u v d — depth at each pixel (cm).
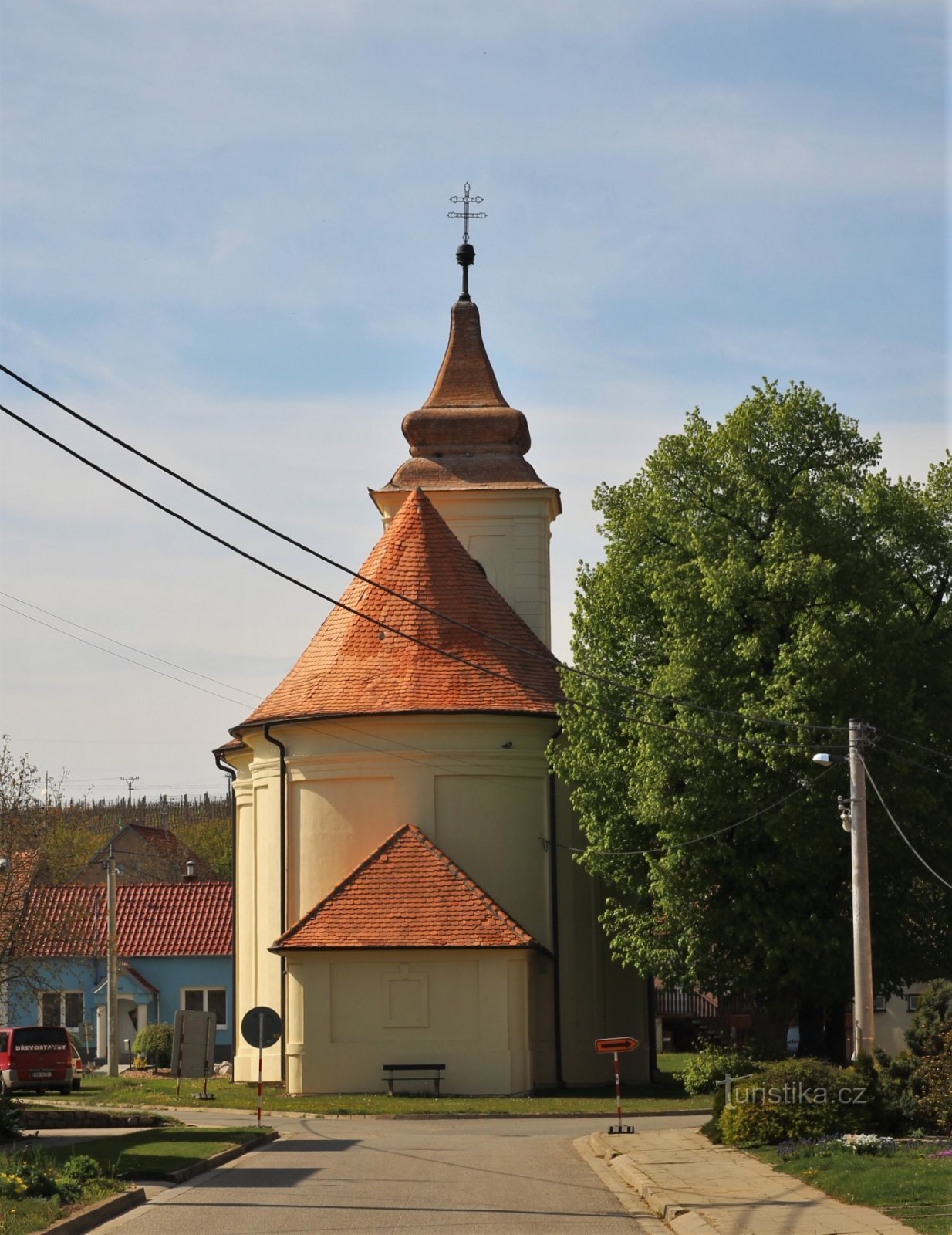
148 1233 1658
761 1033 4275
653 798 3603
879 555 3744
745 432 3828
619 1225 1711
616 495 4009
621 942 3919
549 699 4394
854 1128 2388
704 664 3628
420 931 3931
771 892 3638
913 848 3562
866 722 3509
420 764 4281
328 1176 2192
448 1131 3083
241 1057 4478
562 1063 4262
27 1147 2453
